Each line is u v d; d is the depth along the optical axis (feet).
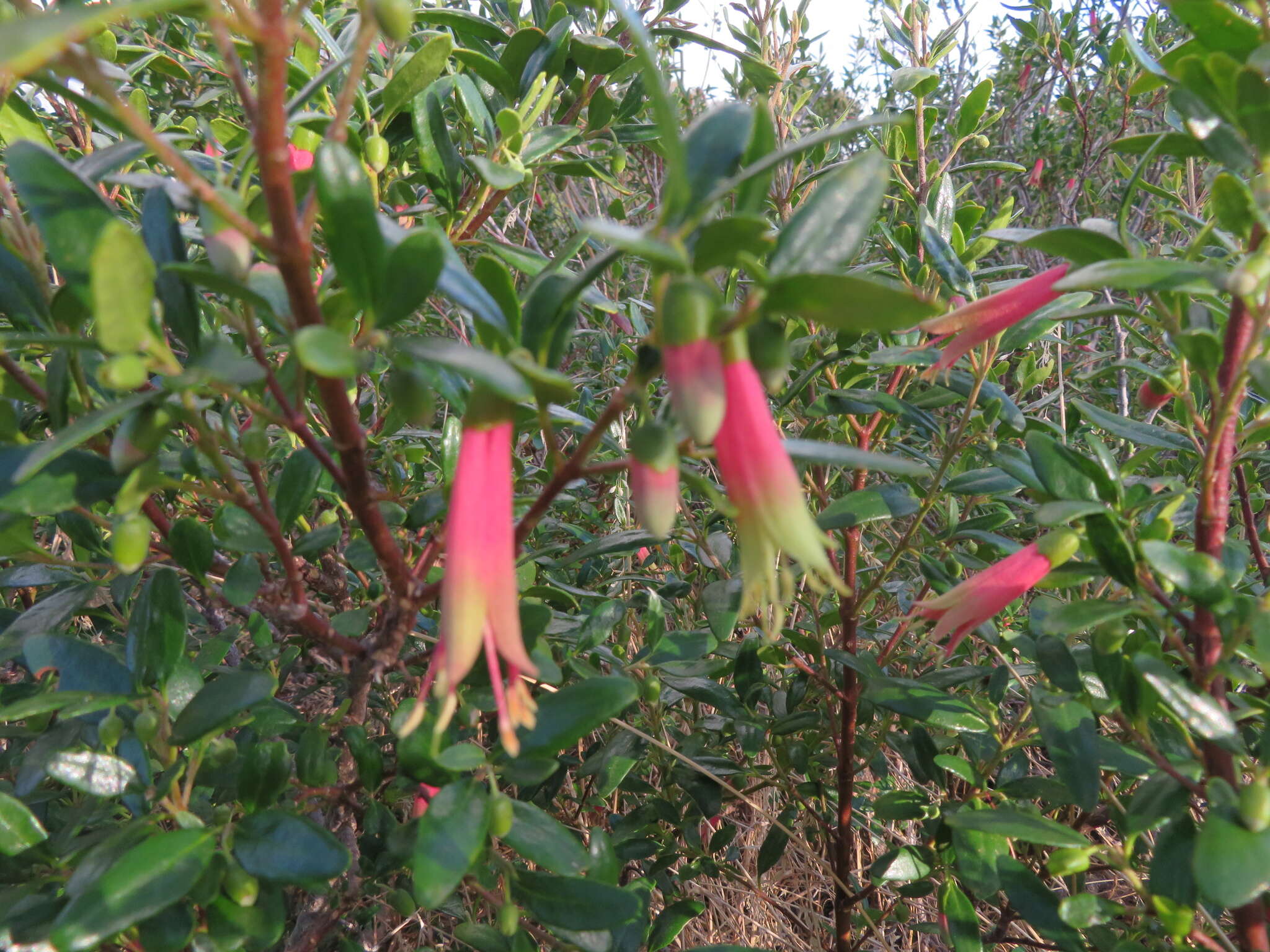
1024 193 2.10
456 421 0.68
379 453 0.98
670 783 0.99
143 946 0.47
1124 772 0.64
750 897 1.12
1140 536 0.60
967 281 0.82
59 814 0.75
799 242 0.40
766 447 0.37
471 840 0.45
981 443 1.02
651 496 0.38
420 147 0.79
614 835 0.95
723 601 0.79
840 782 0.92
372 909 0.85
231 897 0.49
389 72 0.89
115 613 0.79
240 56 0.79
